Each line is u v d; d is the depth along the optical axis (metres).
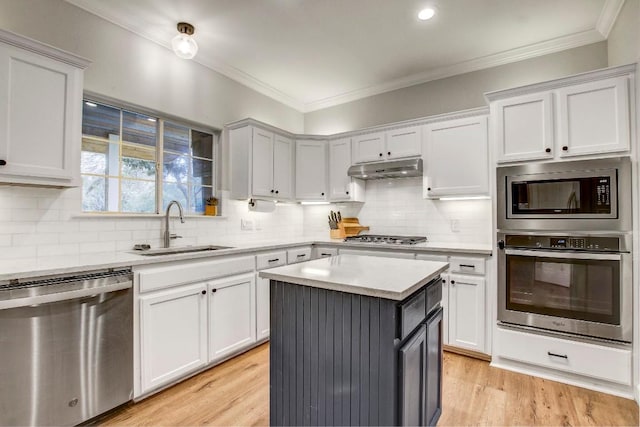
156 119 2.79
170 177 2.89
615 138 2.05
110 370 1.79
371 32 2.68
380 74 3.44
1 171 1.63
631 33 2.08
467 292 2.56
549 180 2.24
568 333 2.17
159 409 1.89
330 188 3.74
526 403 1.93
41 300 1.52
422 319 1.46
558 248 2.21
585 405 1.91
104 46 2.35
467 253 2.56
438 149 3.03
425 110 3.45
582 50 2.71
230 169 3.31
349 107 3.99
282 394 1.52
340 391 1.35
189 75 2.95
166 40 2.71
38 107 1.76
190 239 2.92
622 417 1.79
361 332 1.29
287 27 2.62
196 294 2.22
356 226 3.71
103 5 2.31
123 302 1.84
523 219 2.33
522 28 2.61
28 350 1.52
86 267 1.70
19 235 1.92
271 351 1.56
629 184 2.00
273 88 3.79
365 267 1.68
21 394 1.50
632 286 2.00
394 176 3.49
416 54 3.03
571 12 2.40
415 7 2.36
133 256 2.05
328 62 3.19
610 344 2.05
